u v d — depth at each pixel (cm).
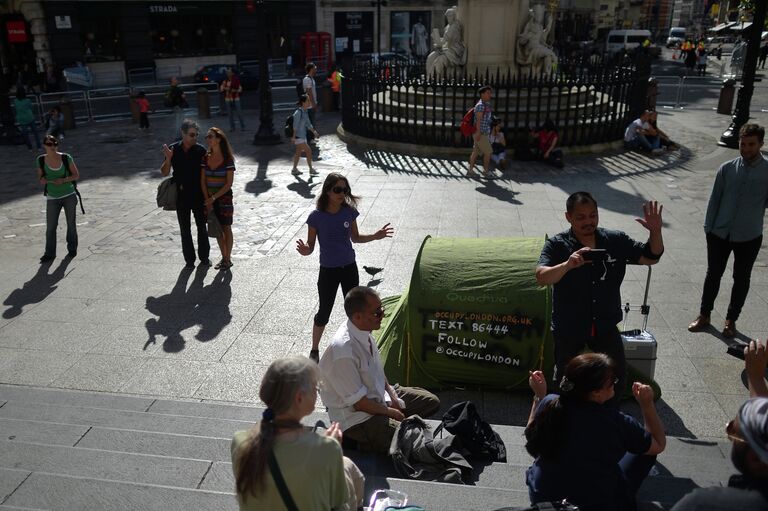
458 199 1130
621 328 657
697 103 2355
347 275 603
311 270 835
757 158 588
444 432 439
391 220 1021
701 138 1662
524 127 1452
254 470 233
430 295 564
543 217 1027
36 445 430
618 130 1525
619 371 431
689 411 525
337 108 2277
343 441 440
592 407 311
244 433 247
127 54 3481
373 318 417
